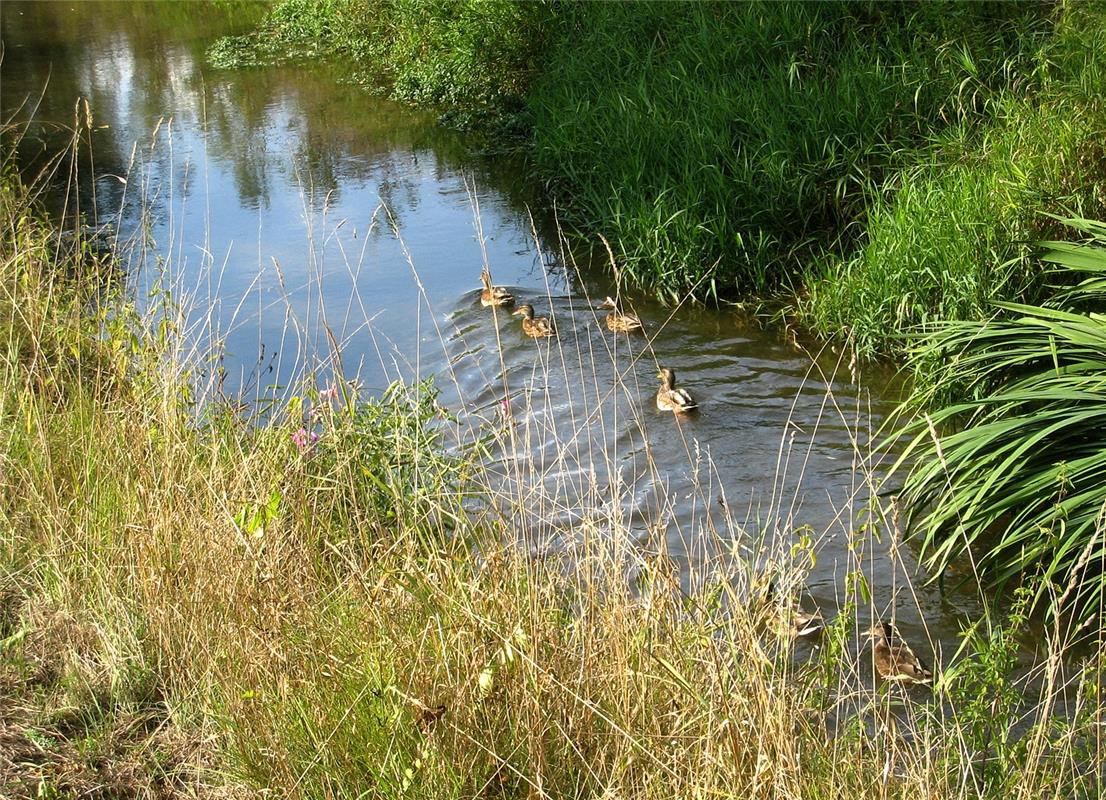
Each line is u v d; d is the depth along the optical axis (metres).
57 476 5.82
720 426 8.73
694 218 11.29
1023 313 7.99
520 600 4.40
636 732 3.93
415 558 4.71
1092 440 6.45
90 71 22.67
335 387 6.28
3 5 31.36
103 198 14.39
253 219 13.66
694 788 3.54
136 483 5.39
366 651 4.23
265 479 5.37
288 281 11.72
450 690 3.99
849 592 4.39
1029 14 12.88
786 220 11.56
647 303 11.20
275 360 9.78
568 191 13.88
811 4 14.25
